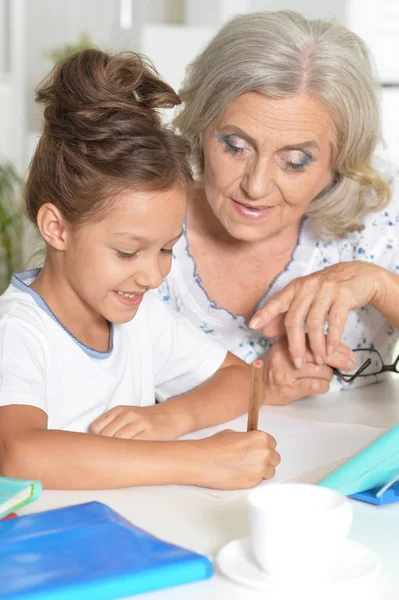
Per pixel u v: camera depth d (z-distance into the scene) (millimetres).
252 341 1653
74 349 1237
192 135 1458
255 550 716
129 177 1065
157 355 1430
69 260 1146
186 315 1647
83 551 718
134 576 681
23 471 987
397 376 1791
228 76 1318
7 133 4379
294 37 1304
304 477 1056
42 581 660
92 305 1154
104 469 983
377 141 1488
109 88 1137
